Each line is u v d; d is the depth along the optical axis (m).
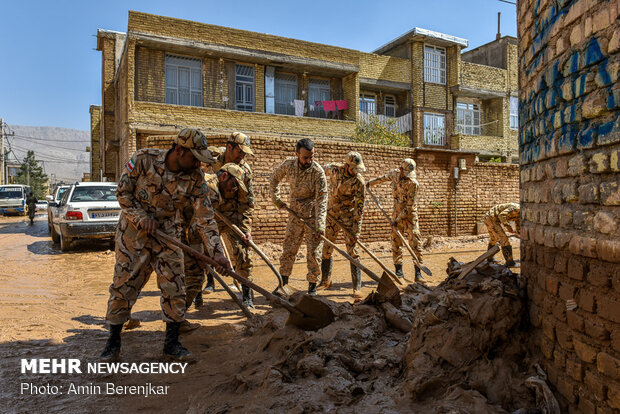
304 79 20.27
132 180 3.18
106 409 2.54
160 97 17.05
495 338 2.54
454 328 2.60
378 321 3.54
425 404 2.35
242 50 17.72
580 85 2.09
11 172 69.69
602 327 1.93
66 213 9.45
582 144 2.08
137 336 3.88
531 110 2.77
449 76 23.52
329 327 3.45
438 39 22.52
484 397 2.27
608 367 1.89
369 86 21.92
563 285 2.24
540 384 2.30
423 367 2.53
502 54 25.33
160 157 3.16
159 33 16.17
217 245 3.22
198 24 16.92
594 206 2.02
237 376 2.72
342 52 19.92
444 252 9.56
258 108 18.92
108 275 6.98
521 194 2.98
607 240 1.88
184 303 3.36
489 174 12.56
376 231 10.91
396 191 6.45
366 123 21.14
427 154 11.59
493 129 25.12
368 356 3.04
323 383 2.57
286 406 2.34
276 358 3.07
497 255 8.41
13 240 12.46
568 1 2.23
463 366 2.48
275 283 6.24
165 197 3.21
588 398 2.03
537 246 2.60
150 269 3.41
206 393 2.64
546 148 2.48
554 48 2.38
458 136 22.95
